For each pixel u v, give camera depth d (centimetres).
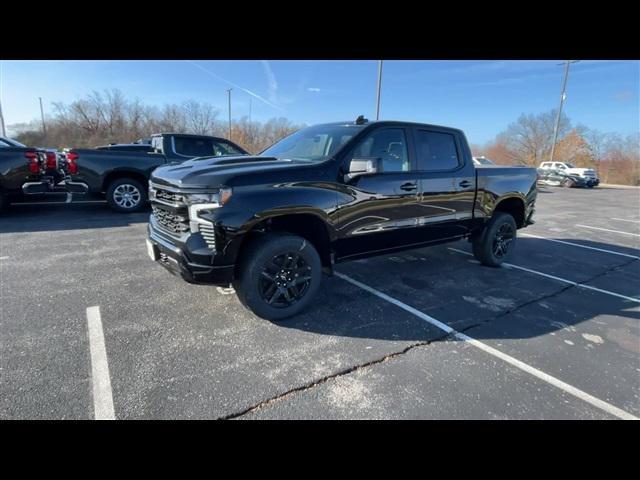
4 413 217
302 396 242
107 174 798
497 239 538
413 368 279
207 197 293
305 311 369
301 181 329
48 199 1052
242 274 320
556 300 427
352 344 310
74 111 5062
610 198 1978
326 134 403
